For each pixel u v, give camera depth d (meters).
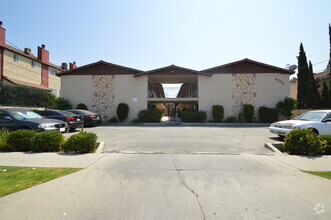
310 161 4.71
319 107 20.58
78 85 17.73
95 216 2.29
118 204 2.58
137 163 4.52
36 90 16.36
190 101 18.62
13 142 5.71
